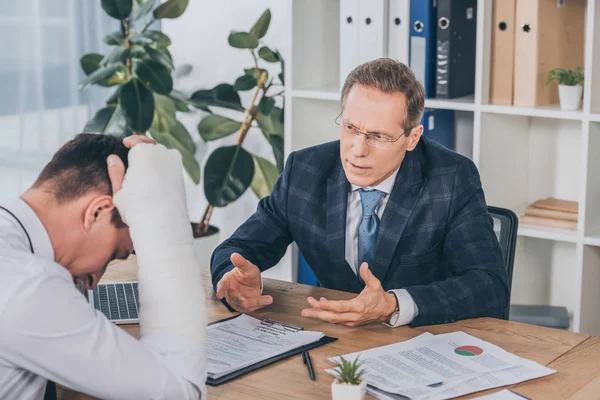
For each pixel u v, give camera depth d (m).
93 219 1.23
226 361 1.45
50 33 3.38
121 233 1.29
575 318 2.68
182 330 1.25
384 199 1.95
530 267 3.05
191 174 3.54
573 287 2.99
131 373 1.17
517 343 1.56
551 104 2.72
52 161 1.23
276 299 1.82
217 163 3.24
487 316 1.73
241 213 3.65
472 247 1.84
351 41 2.85
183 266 1.27
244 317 1.70
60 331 1.12
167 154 1.30
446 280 1.74
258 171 3.43
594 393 1.33
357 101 1.75
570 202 2.88
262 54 3.23
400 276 1.95
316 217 2.00
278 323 1.66
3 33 3.24
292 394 1.34
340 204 1.96
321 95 2.94
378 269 1.92
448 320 1.67
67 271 1.18
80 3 3.46
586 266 2.64
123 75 3.37
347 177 1.86
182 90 3.67
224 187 3.22
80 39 3.48
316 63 3.08
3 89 3.27
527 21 2.61
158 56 3.24
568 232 2.68
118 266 2.04
